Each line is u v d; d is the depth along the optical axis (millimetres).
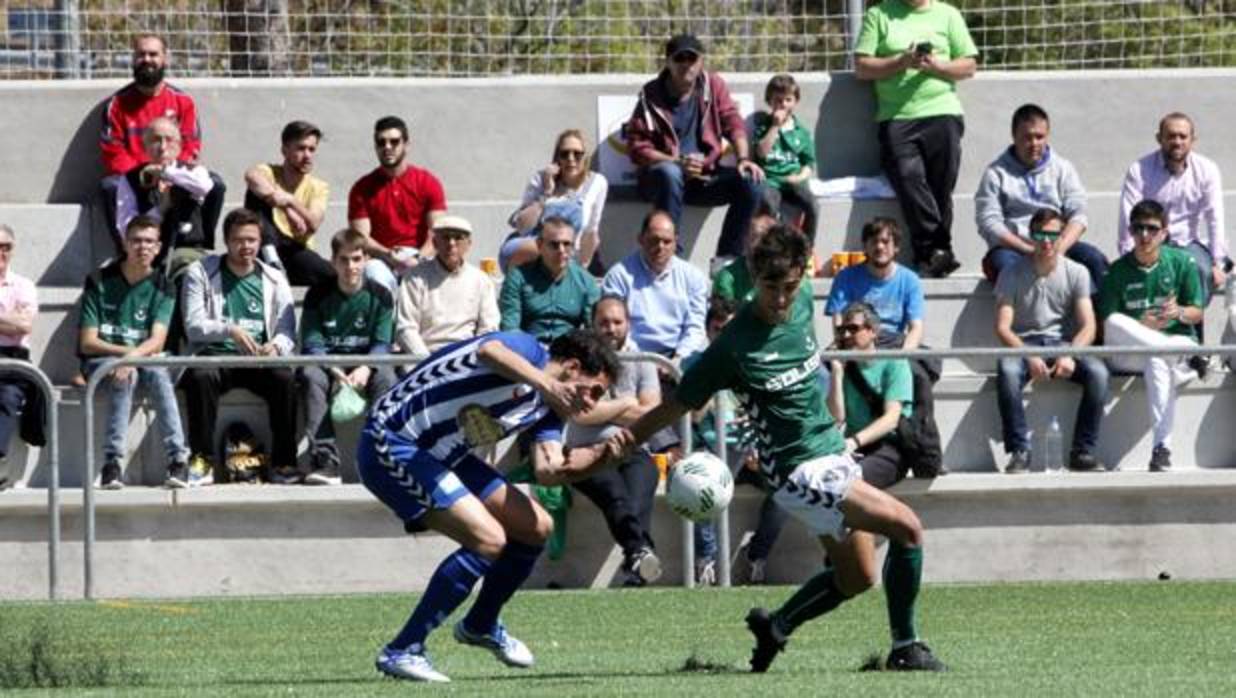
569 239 45594
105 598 41594
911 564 27312
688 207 52875
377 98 54469
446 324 46000
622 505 41719
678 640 33625
